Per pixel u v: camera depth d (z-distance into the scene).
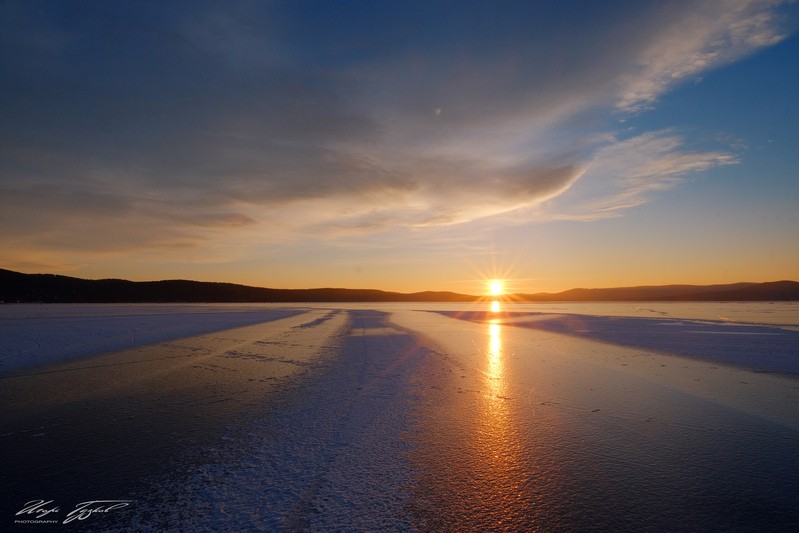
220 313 43.66
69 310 50.94
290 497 4.20
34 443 5.82
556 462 5.10
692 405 7.58
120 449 5.57
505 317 36.84
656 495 4.30
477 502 4.13
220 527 3.67
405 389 8.77
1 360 12.66
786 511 4.00
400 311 51.88
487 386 9.05
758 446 5.64
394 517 3.83
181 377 10.12
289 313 44.78
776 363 11.88
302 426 6.39
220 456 5.27
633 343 16.67
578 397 8.13
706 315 38.94
